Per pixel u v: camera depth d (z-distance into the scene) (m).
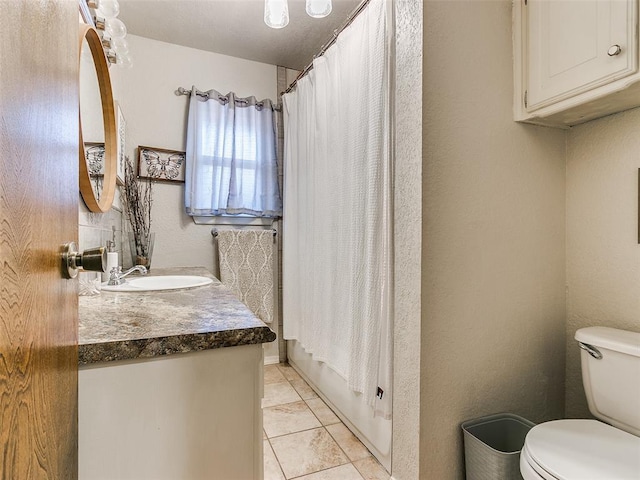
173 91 2.51
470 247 1.30
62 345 0.53
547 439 1.03
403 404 1.30
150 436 0.68
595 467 0.90
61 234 0.55
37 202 0.45
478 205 1.32
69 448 0.56
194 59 2.57
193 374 0.72
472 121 1.30
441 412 1.24
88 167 1.24
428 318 1.22
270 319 2.70
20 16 0.40
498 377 1.35
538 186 1.45
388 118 1.50
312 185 2.21
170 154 2.50
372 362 1.54
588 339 1.23
